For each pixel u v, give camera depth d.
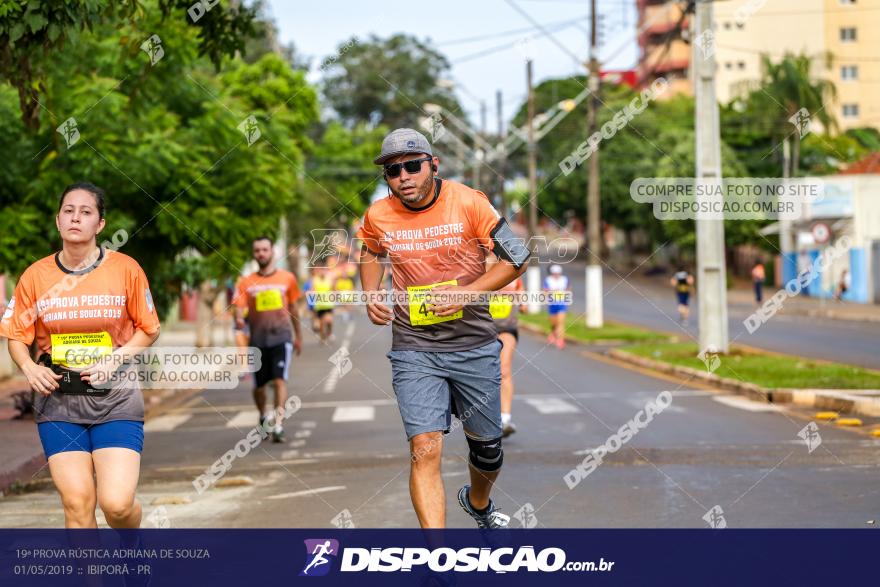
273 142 29.88
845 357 32.03
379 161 8.15
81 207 7.85
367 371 31.56
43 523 11.40
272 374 17.72
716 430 17.36
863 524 10.02
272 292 17.64
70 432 7.80
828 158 79.62
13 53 13.31
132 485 7.76
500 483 12.81
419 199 8.16
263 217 27.36
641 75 107.19
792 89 77.81
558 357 35.62
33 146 21.17
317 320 45.12
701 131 29.41
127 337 8.04
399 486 12.95
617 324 52.06
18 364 7.79
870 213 73.38
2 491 13.66
